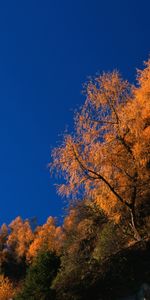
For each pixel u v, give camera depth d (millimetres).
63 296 22625
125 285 19953
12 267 74000
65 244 30047
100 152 21703
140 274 20000
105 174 21781
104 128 22109
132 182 22016
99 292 20938
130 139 22172
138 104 23047
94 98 22156
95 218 27719
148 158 22109
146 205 23938
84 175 21453
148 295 18234
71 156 21406
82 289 21766
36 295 24453
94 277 21594
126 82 22906
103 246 23922
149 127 22578
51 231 74688
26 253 72000
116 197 21875
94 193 21859
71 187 21469
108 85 22516
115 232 24375
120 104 22469
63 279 23094
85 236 27781
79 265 23594
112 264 21359
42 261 26016
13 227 96312
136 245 22000
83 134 21891
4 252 80312
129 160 21906
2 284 41344
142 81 24312
